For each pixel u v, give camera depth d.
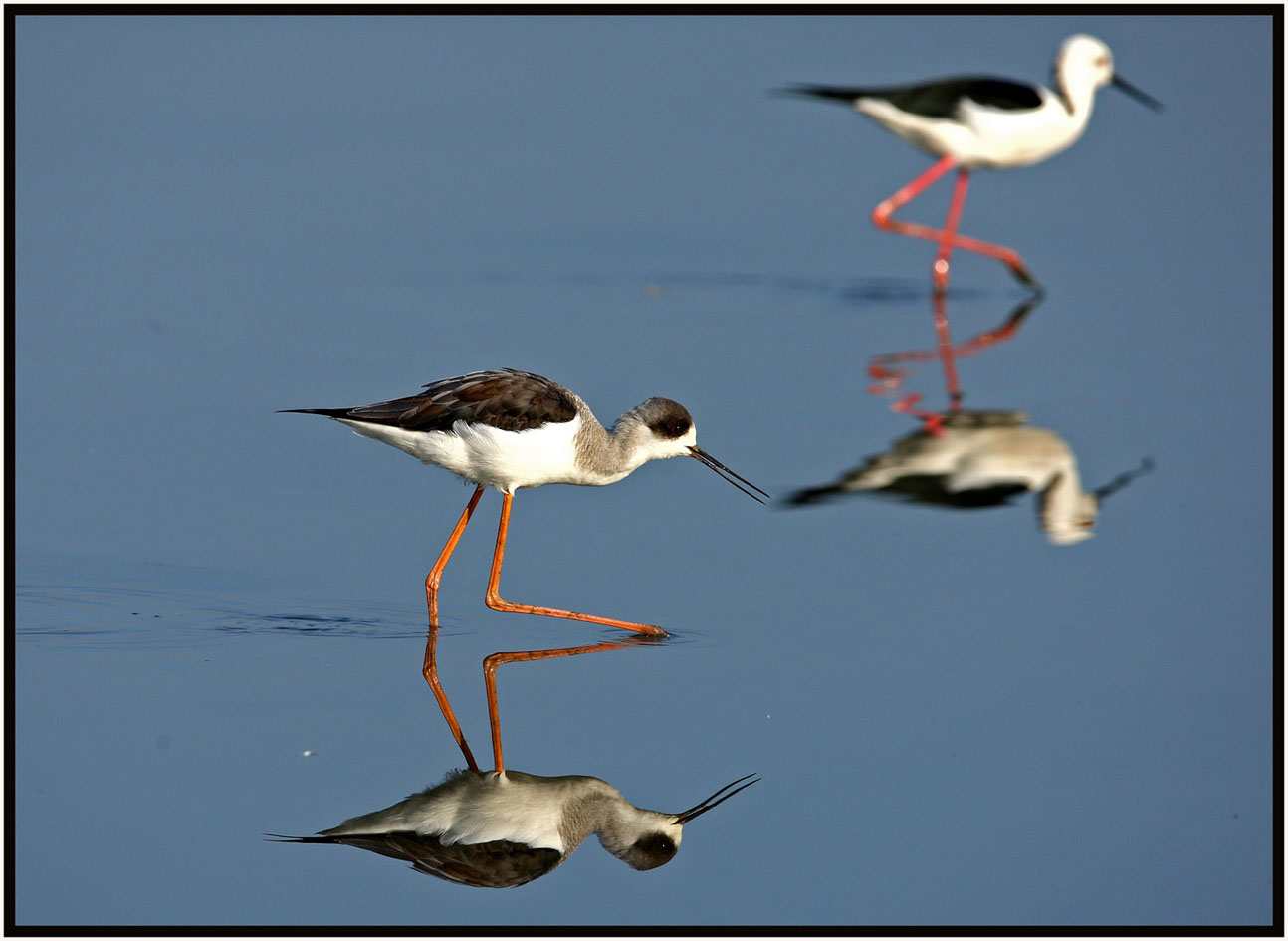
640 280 17.45
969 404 14.06
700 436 13.15
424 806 8.06
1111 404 14.09
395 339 15.05
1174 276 17.81
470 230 18.77
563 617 10.05
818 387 14.42
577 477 10.06
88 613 9.81
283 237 18.17
